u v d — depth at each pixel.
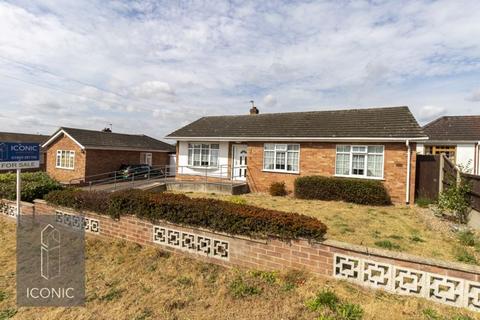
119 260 5.91
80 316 4.09
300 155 14.45
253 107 20.89
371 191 11.79
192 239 5.80
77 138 22.19
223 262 5.46
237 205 5.87
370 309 3.80
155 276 5.21
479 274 3.74
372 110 15.56
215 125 19.23
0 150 7.71
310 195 13.02
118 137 27.12
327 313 3.78
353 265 4.43
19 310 4.34
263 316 3.84
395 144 12.27
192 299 4.40
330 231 7.45
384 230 7.63
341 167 13.53
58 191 8.24
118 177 22.42
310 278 4.64
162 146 30.59
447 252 5.89
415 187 12.40
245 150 16.95
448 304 3.87
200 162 18.25
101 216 7.19
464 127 17.75
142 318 3.97
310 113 17.45
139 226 6.54
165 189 16.05
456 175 8.82
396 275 4.19
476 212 7.50
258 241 5.16
